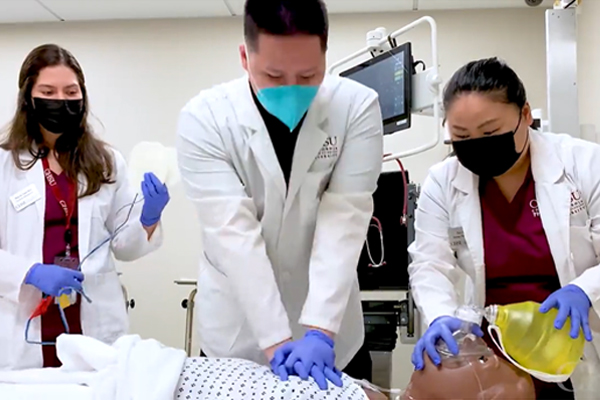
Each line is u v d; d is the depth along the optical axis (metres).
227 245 1.25
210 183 1.31
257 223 1.32
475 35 3.47
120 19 3.71
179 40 3.67
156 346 1.07
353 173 1.35
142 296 3.54
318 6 1.08
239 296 1.24
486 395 0.93
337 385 1.01
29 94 1.66
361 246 1.34
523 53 3.43
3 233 1.63
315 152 1.34
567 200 1.34
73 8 3.54
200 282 1.50
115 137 3.64
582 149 1.39
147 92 3.65
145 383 0.95
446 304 1.37
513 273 1.40
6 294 1.52
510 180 1.41
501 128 1.25
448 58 3.47
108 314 1.70
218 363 1.05
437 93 2.17
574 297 1.08
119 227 1.79
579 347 1.04
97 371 1.03
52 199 1.67
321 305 1.23
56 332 1.60
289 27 1.05
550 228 1.34
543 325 1.02
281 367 1.05
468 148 1.30
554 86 1.92
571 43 1.92
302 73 1.10
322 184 1.38
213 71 3.62
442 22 3.50
